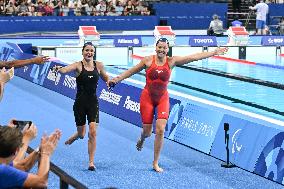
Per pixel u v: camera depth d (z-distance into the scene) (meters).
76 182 4.48
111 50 26.25
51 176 8.19
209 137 9.63
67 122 12.52
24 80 20.00
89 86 8.73
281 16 38.75
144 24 36.72
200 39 28.48
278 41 29.02
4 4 35.56
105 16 35.84
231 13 40.31
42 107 14.51
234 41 28.23
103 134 11.23
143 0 39.94
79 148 10.10
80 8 36.41
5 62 6.52
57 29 34.94
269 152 8.18
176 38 32.22
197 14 38.41
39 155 4.74
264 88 17.52
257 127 8.59
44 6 35.66
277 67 22.05
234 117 9.20
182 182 7.99
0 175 4.32
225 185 7.82
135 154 9.68
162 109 8.66
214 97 16.03
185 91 17.14
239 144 8.84
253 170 8.40
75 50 25.23
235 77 12.29
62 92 16.70
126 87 12.99
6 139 4.45
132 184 7.90
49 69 18.36
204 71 16.03
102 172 8.53
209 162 9.10
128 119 12.48
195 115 10.24
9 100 15.61
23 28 34.34
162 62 8.62
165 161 9.18
